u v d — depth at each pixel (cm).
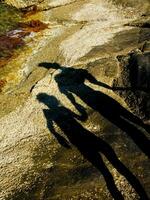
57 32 2248
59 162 1274
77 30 2241
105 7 2497
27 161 1324
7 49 2077
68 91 1655
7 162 1347
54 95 1658
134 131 1318
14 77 1867
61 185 1177
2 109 1661
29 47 2102
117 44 1947
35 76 1838
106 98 1550
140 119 1377
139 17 2316
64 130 1426
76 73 1769
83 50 1964
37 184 1212
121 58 1778
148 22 2175
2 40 2156
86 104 1545
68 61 1897
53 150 1341
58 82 1741
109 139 1309
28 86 1770
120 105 1489
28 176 1256
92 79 1688
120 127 1359
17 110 1631
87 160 1247
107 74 1686
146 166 1162
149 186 1098
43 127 1482
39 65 1920
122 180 1141
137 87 1535
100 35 2117
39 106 1614
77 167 1229
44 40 2159
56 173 1231
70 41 2095
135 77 1591
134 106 1454
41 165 1286
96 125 1405
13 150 1401
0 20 2406
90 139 1336
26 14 2533
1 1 2617
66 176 1205
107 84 1636
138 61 1667
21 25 2369
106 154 1245
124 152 1234
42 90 1712
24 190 1204
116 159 1214
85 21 2359
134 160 1195
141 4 2442
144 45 1845
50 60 1945
